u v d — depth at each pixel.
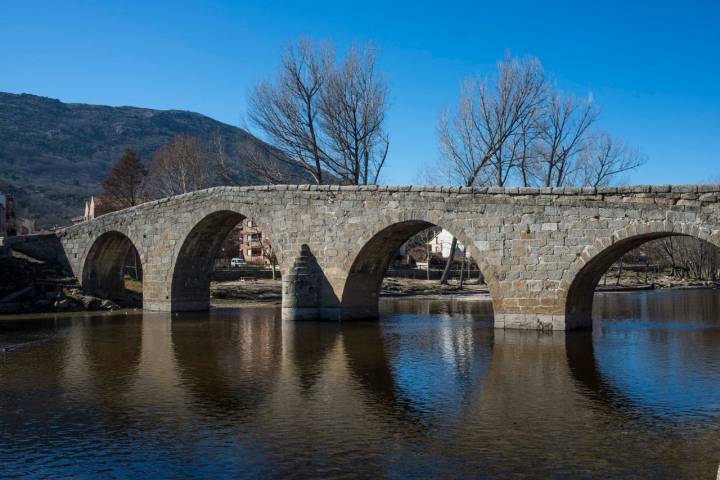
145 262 42.50
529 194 26.42
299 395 15.34
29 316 38.50
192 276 41.50
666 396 15.05
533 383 16.61
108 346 23.95
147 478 9.96
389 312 41.03
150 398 15.08
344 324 31.48
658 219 23.30
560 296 25.91
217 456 10.95
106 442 11.75
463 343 24.03
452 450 11.17
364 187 31.11
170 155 73.56
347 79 46.09
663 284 83.50
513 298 26.88
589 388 15.97
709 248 91.62
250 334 27.64
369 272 33.69
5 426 12.84
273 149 48.00
